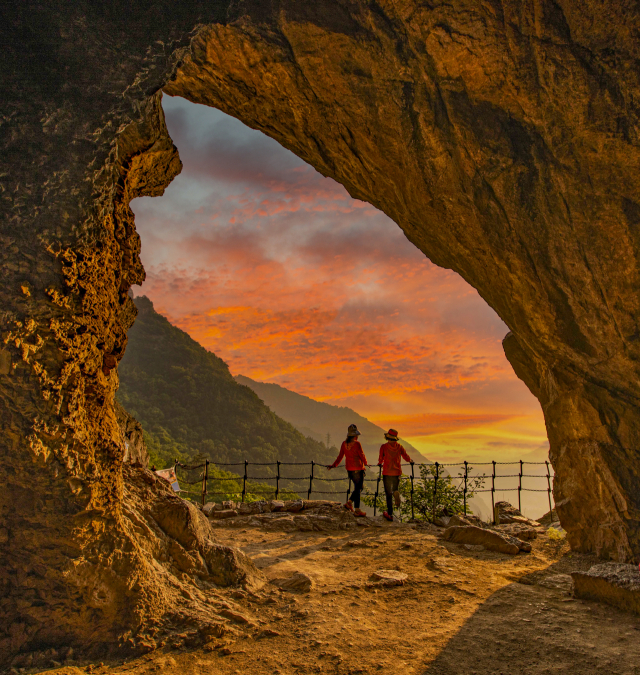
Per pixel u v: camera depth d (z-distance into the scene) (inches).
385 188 222.5
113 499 136.1
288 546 249.6
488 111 171.0
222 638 132.3
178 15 150.6
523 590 176.9
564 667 117.6
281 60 177.6
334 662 120.0
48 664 115.7
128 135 180.7
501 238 185.6
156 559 154.1
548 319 191.8
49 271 129.1
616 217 165.6
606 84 154.5
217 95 221.8
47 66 136.3
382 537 265.6
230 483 2265.0
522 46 157.5
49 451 125.3
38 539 123.5
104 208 143.0
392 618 150.1
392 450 321.7
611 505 197.5
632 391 188.5
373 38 166.4
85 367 137.4
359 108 185.8
